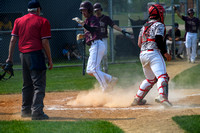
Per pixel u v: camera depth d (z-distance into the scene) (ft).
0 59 151.43
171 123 45.42
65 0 161.38
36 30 51.47
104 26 98.89
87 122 47.62
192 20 134.82
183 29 245.45
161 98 57.57
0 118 54.24
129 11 158.10
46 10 158.61
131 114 55.06
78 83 96.89
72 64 142.41
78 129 43.24
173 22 148.05
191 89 82.69
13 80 106.01
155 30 57.72
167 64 133.80
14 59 153.89
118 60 145.69
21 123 47.19
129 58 147.02
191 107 59.52
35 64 50.78
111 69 123.95
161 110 56.49
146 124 45.91
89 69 70.69
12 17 155.63
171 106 56.80
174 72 111.45
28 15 52.90
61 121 49.03
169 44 151.23
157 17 59.31
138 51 145.79
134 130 43.47
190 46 136.46
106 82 71.56
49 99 74.23
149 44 59.06
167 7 156.25
